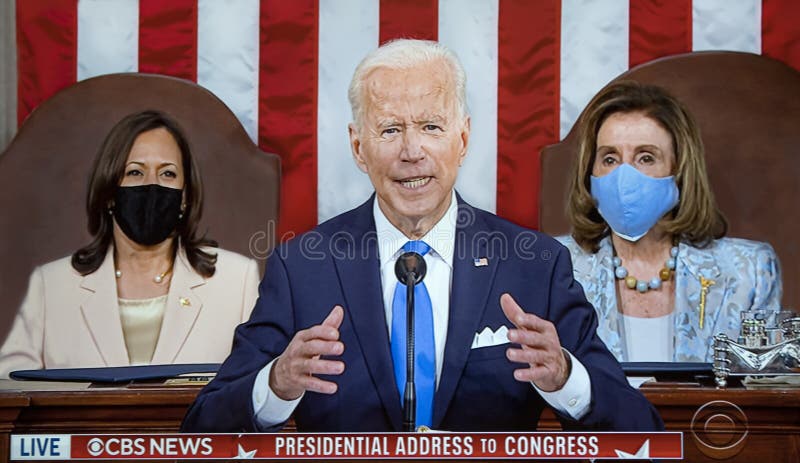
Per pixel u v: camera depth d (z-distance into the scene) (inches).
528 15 407.5
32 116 395.2
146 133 394.9
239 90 408.2
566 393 267.3
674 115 389.1
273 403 270.5
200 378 340.2
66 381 348.5
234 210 396.5
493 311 290.0
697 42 404.2
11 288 386.6
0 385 333.7
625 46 404.5
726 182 390.0
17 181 391.9
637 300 381.1
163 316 386.9
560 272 295.7
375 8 409.1
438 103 316.5
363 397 284.5
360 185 407.2
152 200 390.3
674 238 384.8
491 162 405.4
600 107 393.1
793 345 316.8
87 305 386.6
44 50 404.2
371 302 292.8
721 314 380.5
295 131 407.2
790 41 402.6
